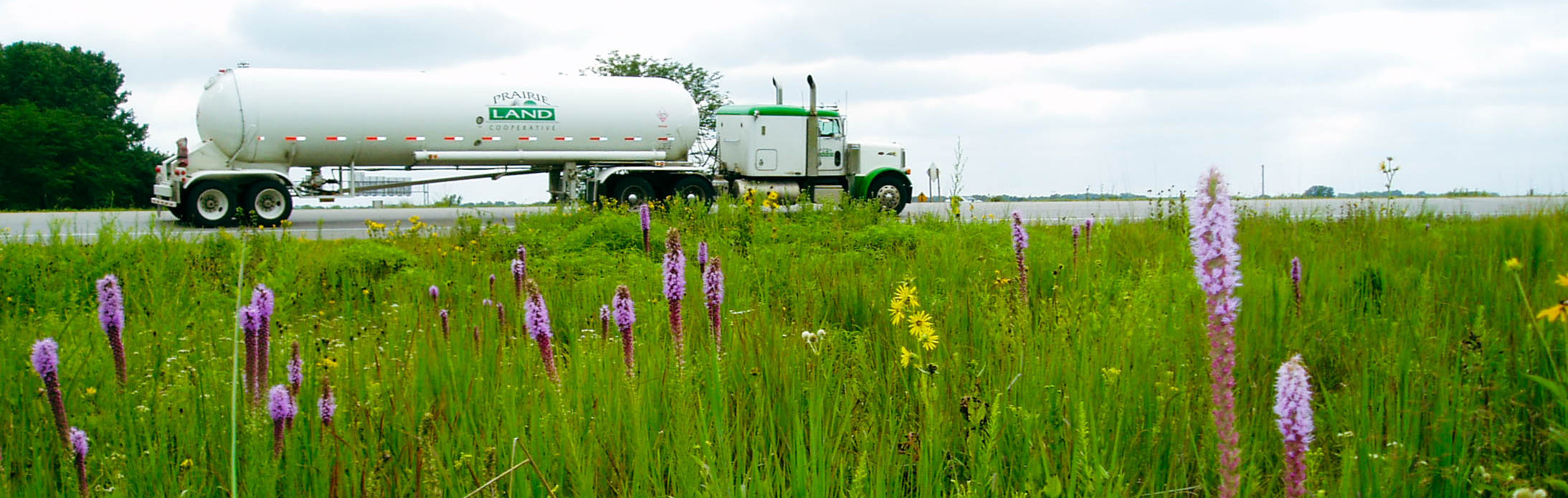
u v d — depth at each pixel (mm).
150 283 7480
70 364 4281
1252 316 4812
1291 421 1909
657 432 3455
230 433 3363
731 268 7746
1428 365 3990
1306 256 8039
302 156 20766
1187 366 4051
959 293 6555
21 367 4188
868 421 3570
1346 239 9930
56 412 2621
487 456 2799
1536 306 5039
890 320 5387
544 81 22766
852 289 6523
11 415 3592
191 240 10164
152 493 3105
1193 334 4492
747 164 24422
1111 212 23703
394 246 10641
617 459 3254
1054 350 4148
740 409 3664
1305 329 4820
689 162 24688
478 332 4770
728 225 11695
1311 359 4527
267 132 20172
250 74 20344
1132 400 3650
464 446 3387
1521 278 6078
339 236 17234
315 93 20531
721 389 3623
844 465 3180
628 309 3531
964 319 5316
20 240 10016
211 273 8727
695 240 10664
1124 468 3199
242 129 19984
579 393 3547
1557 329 4207
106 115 62719
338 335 5738
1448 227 10281
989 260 7988
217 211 20047
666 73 38531
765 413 3705
